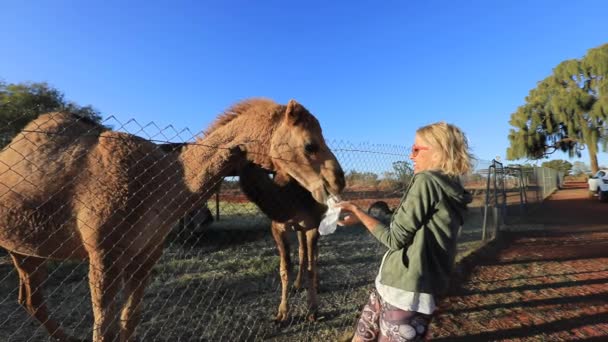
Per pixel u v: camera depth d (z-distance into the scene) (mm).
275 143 2910
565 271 6055
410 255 1873
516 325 3977
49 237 2398
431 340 3623
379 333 2076
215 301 4574
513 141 43438
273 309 4410
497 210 8875
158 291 4773
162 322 3924
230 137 2953
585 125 37281
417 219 1829
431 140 1950
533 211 14586
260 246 7215
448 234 1857
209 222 6824
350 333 3732
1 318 3859
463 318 4137
